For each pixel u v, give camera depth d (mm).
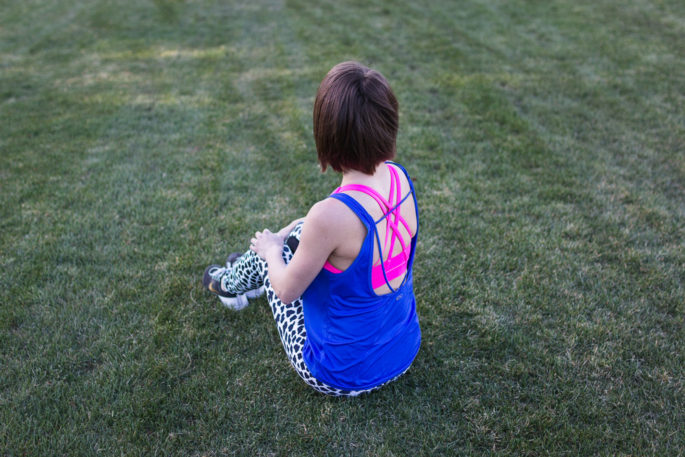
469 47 6566
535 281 2773
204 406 2094
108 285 2740
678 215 3305
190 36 7438
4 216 3311
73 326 2477
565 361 2291
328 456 1923
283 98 5238
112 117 4812
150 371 2240
